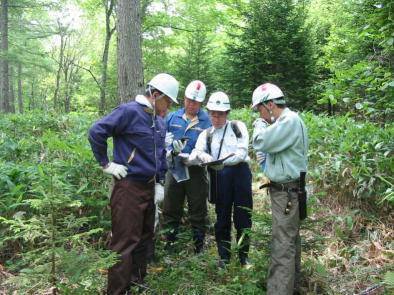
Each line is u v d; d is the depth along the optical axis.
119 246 3.46
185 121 4.52
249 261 4.09
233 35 15.17
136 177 3.46
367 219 5.19
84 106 20.95
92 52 25.22
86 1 18.03
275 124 3.35
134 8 6.62
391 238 4.80
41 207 3.03
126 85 6.61
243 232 4.03
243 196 4.21
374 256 4.46
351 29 6.16
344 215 5.27
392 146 5.50
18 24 26.47
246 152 4.19
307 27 14.66
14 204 4.12
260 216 3.68
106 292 3.60
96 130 3.33
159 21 15.65
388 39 4.79
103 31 21.34
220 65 16.22
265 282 3.70
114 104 16.47
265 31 14.20
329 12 17.48
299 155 3.42
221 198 4.24
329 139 6.59
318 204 5.46
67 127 8.88
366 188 5.35
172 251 4.52
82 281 3.06
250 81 14.52
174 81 3.58
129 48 6.59
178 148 4.26
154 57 16.22
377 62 5.20
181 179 4.30
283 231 3.41
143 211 3.52
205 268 3.98
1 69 22.03
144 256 3.78
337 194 5.62
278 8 14.52
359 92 5.45
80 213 4.61
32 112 11.12
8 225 4.23
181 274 3.81
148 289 3.63
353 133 6.28
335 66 6.80
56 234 3.06
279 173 3.43
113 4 16.98
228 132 4.30
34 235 2.96
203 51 16.81
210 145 4.30
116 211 3.46
